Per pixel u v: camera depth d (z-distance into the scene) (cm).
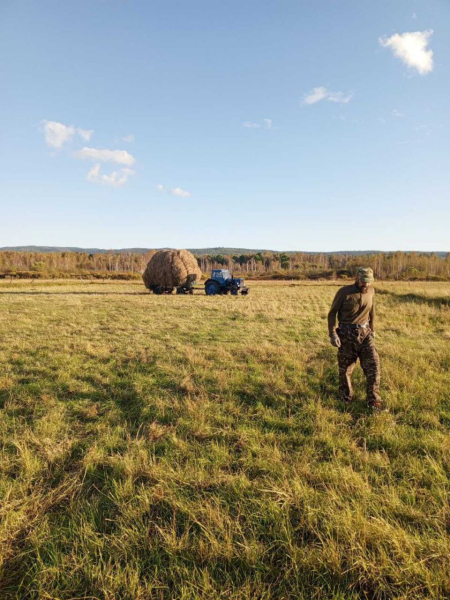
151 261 2481
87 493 256
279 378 503
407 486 255
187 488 258
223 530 210
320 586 178
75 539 209
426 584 174
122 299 1884
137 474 277
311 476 266
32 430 354
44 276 5928
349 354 411
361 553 190
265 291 2806
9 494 246
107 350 695
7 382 495
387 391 448
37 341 781
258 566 189
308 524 215
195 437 341
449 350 655
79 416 395
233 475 273
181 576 183
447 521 218
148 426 365
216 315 1266
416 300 1733
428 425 358
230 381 501
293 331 934
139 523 221
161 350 698
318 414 381
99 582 180
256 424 368
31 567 191
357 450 308
